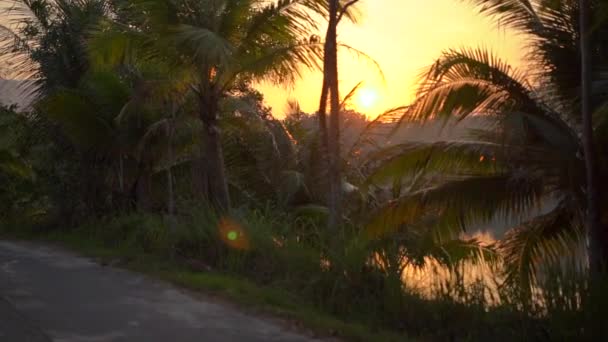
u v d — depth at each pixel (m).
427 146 10.75
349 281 10.03
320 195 18.47
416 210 11.21
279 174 18.81
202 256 13.36
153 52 14.86
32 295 9.95
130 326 8.16
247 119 18.47
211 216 13.68
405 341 8.12
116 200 20.64
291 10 14.34
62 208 21.09
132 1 14.32
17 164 24.14
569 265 9.28
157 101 17.09
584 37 9.38
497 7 10.98
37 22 20.98
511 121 10.16
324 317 9.00
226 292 10.25
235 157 19.45
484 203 11.05
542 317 8.38
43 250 16.16
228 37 14.69
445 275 10.10
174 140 18.58
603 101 10.33
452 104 10.45
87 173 20.81
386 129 11.72
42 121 21.27
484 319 8.72
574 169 10.40
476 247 12.02
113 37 14.65
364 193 11.45
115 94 19.14
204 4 14.48
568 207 10.80
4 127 24.12
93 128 19.36
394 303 9.32
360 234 11.12
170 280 11.38
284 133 19.28
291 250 11.52
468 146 10.55
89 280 11.35
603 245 9.59
